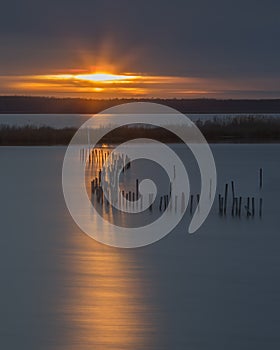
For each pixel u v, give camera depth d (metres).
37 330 19.23
